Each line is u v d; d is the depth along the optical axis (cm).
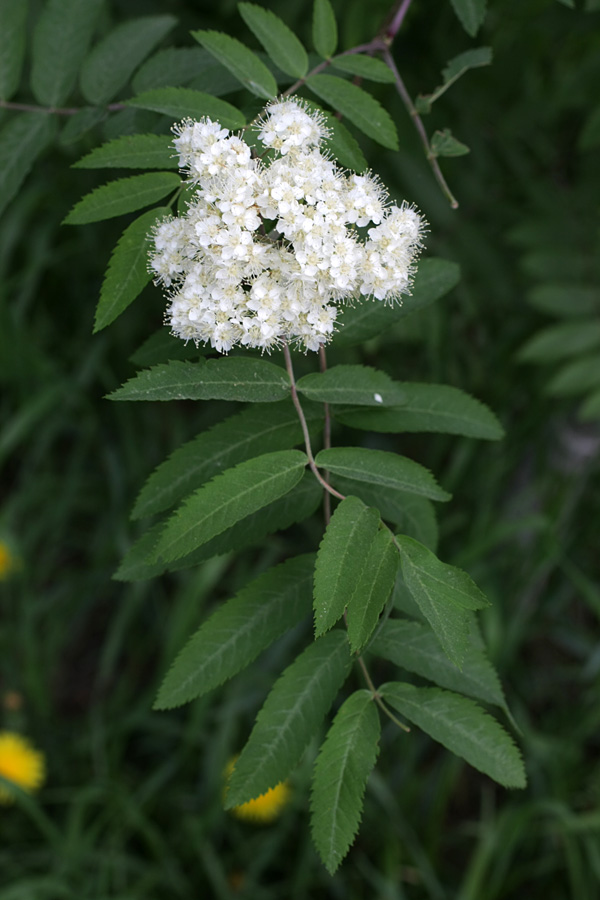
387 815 351
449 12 285
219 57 172
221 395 158
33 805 312
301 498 169
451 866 363
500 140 326
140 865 333
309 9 281
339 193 163
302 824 352
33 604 395
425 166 294
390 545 136
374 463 152
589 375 294
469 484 414
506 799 378
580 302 301
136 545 162
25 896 305
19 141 210
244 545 164
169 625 395
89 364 417
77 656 427
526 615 406
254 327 161
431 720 149
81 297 439
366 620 130
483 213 328
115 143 165
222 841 357
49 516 425
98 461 455
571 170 332
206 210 157
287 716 146
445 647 128
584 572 412
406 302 189
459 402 184
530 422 389
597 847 327
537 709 409
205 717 373
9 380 430
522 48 298
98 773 362
